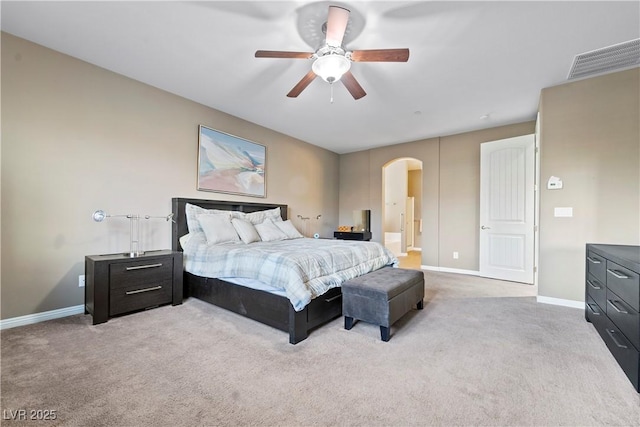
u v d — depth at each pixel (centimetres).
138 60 276
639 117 276
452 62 271
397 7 201
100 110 288
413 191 915
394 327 250
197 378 168
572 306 305
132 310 272
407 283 255
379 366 184
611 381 167
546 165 320
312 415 138
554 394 155
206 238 333
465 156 495
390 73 292
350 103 373
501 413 140
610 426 131
